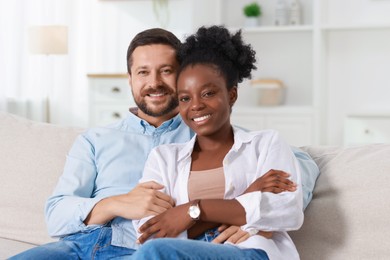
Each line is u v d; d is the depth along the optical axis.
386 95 5.59
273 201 1.84
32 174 2.51
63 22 6.23
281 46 5.77
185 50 2.05
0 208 2.49
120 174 2.26
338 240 1.99
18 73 5.93
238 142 2.01
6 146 2.60
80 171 2.27
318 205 2.06
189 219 1.85
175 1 6.06
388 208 1.97
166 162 2.07
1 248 2.33
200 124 1.98
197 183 1.99
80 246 2.08
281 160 1.96
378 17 5.53
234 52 2.03
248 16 5.64
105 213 2.04
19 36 5.91
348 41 5.62
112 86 5.47
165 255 1.63
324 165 2.21
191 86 1.97
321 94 5.42
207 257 1.68
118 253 2.06
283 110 5.40
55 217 2.15
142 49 2.27
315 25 5.34
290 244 1.91
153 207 1.95
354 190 2.05
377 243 1.93
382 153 2.14
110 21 6.25
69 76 6.29
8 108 5.89
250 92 5.89
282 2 5.55
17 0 5.88
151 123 2.37
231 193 1.96
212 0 5.68
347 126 5.15
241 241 1.83
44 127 2.67
